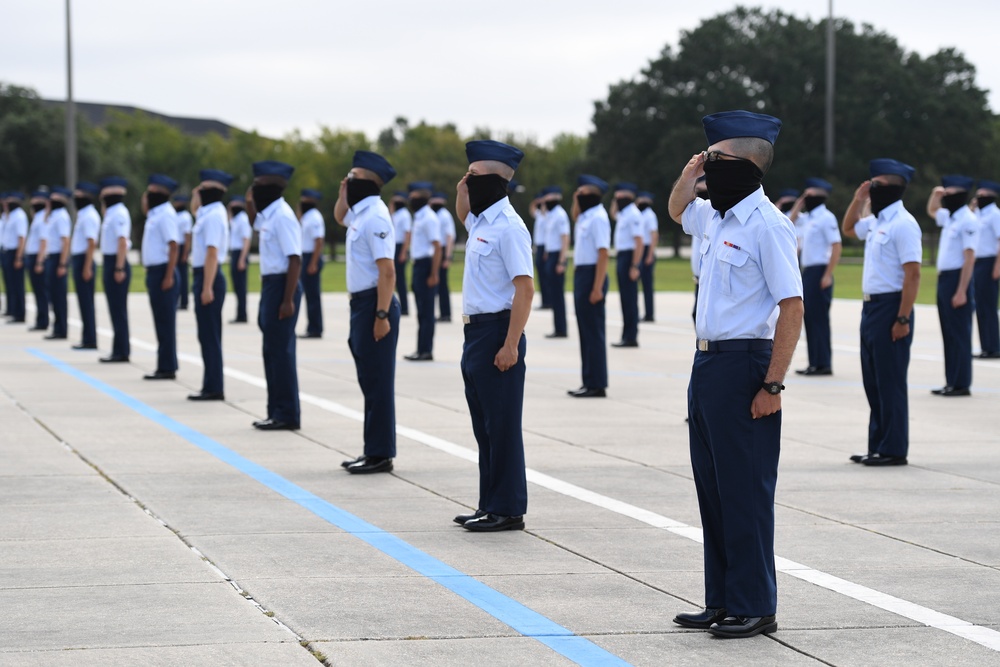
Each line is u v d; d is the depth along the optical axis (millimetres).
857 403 13484
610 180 75125
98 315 26594
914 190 67438
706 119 5641
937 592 6191
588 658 5141
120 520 7578
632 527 7539
